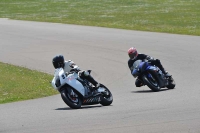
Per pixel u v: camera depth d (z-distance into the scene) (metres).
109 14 173.00
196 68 71.88
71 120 37.47
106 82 65.31
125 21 148.12
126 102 47.03
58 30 130.62
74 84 43.38
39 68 80.00
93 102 44.59
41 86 62.00
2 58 92.25
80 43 106.25
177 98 47.78
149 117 37.16
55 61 43.59
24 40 115.19
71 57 89.38
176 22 142.00
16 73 73.19
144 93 53.44
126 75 70.00
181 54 86.12
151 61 55.44
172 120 35.47
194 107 41.25
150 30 123.00
